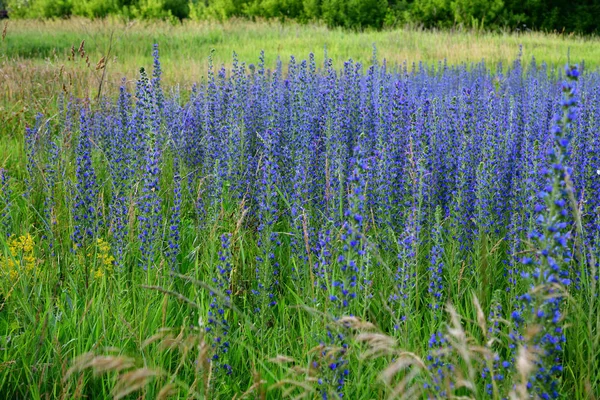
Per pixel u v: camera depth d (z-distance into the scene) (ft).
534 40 81.61
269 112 21.88
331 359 9.30
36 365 10.77
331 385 9.36
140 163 17.67
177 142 22.45
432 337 9.89
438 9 109.81
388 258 14.40
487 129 17.62
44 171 18.88
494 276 14.23
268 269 13.15
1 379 10.73
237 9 122.31
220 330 10.82
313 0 113.39
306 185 16.89
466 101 19.31
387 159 16.19
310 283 13.46
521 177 16.61
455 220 14.70
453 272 14.16
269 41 81.46
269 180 13.42
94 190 15.66
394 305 12.99
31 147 19.40
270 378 10.96
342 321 8.77
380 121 17.78
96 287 13.62
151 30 87.51
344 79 23.41
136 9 122.62
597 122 19.21
